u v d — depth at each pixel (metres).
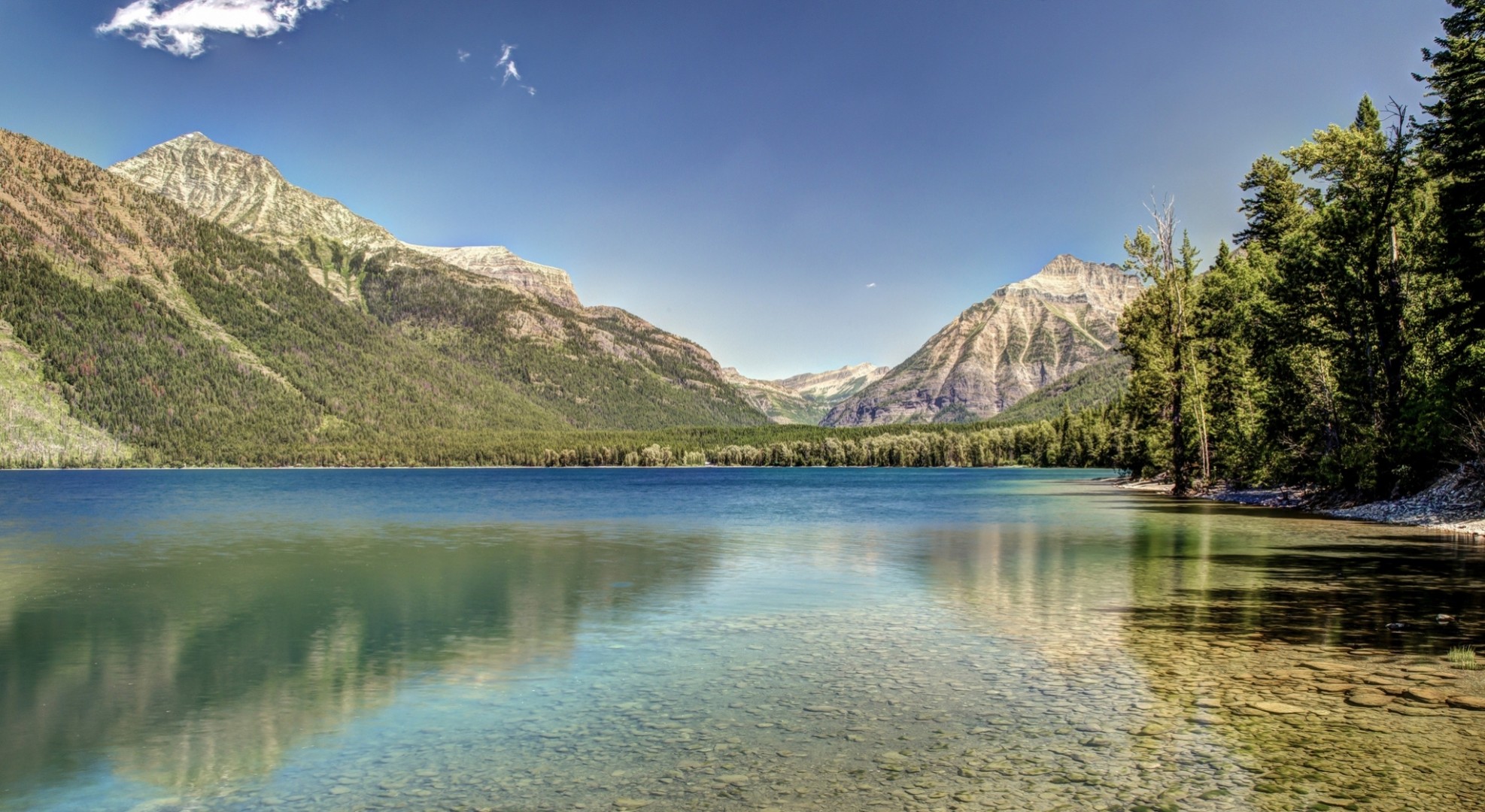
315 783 11.23
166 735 13.41
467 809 10.22
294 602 26.22
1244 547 37.00
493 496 108.44
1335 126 63.41
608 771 11.40
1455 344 45.31
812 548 41.03
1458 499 45.00
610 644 19.47
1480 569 29.02
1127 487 106.25
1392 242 49.50
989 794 10.37
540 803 10.35
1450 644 17.97
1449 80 40.56
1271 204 83.94
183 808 10.50
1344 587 25.53
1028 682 15.49
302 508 82.50
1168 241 81.25
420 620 22.97
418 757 12.11
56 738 13.28
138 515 72.56
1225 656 17.19
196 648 19.72
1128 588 26.36
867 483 151.62
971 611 22.88
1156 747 11.88
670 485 152.50
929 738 12.54
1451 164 39.97
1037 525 52.88
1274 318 56.38
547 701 14.83
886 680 15.81
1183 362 81.88
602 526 58.03
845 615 22.72
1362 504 53.25
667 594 27.02
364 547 44.22
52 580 31.91
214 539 49.25
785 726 13.20
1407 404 48.38
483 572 33.12
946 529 51.09
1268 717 13.12
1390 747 11.66
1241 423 70.88
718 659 17.84
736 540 45.97
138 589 29.44
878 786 10.68
